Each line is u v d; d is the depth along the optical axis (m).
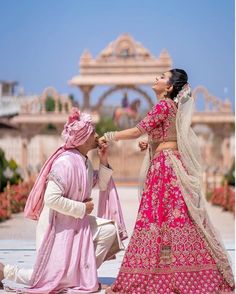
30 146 39.22
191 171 7.11
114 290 7.02
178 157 7.14
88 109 37.50
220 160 38.56
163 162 7.12
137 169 37.59
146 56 37.72
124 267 7.01
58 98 37.66
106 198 7.66
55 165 7.15
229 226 16.08
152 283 6.84
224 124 37.53
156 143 7.25
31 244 12.34
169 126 7.18
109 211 7.64
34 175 29.39
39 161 36.84
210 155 37.94
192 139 7.20
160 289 6.82
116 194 7.68
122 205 22.11
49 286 6.98
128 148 37.78
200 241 6.95
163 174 7.08
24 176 26.58
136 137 7.24
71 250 7.08
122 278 6.99
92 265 7.10
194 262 6.88
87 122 7.36
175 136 7.20
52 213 7.14
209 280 6.87
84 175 7.25
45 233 7.10
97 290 7.08
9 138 40.12
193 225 6.96
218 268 6.98
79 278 7.08
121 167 37.66
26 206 7.33
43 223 7.17
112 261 9.93
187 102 7.23
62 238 7.08
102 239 7.33
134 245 7.01
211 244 6.97
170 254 6.91
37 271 7.04
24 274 7.23
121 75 37.47
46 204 7.04
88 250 7.14
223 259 7.02
